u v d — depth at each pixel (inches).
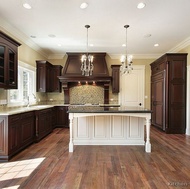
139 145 158.6
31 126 159.6
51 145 157.4
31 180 92.7
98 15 138.6
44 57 259.4
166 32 176.1
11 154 124.4
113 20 147.6
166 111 205.2
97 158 125.3
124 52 258.2
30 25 158.4
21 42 184.2
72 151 139.7
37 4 121.4
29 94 210.4
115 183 90.1
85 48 235.3
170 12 132.6
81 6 122.6
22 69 190.7
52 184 88.7
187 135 196.7
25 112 146.5
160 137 187.3
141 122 158.9
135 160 122.0
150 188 85.5
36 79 225.1
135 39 198.5
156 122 238.4
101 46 226.2
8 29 157.8
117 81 256.1
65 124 241.4
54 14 136.8
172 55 202.4
